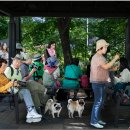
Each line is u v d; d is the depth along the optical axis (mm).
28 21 16062
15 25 10719
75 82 8508
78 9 10742
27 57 8492
